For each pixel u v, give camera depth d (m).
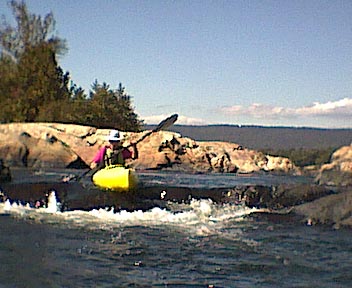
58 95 37.00
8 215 11.61
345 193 11.63
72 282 7.52
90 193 12.90
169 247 9.44
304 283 7.63
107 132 23.98
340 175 13.82
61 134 23.69
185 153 23.78
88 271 8.02
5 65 37.03
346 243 9.68
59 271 7.98
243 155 24.06
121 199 12.76
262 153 23.45
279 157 22.30
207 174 20.78
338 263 8.56
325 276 7.95
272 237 10.11
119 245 9.52
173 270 8.14
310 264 8.50
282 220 11.32
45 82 36.59
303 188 13.27
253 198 13.14
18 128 23.58
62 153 22.59
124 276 7.82
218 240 9.94
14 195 12.97
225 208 12.60
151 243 9.70
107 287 7.34
